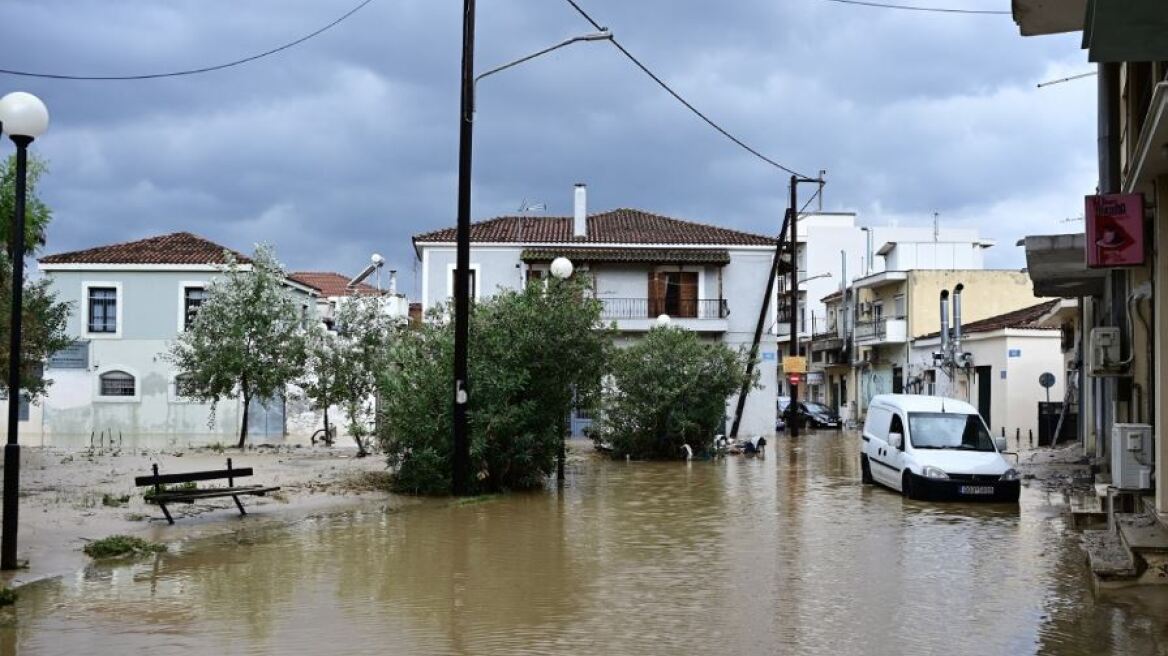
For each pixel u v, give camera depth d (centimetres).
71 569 1065
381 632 794
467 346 1847
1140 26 654
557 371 1930
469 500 1714
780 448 3278
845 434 4403
